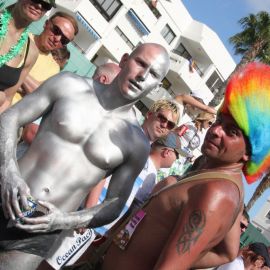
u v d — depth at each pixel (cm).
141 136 265
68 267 239
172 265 183
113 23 2558
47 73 459
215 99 1828
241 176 211
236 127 204
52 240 256
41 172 244
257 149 204
